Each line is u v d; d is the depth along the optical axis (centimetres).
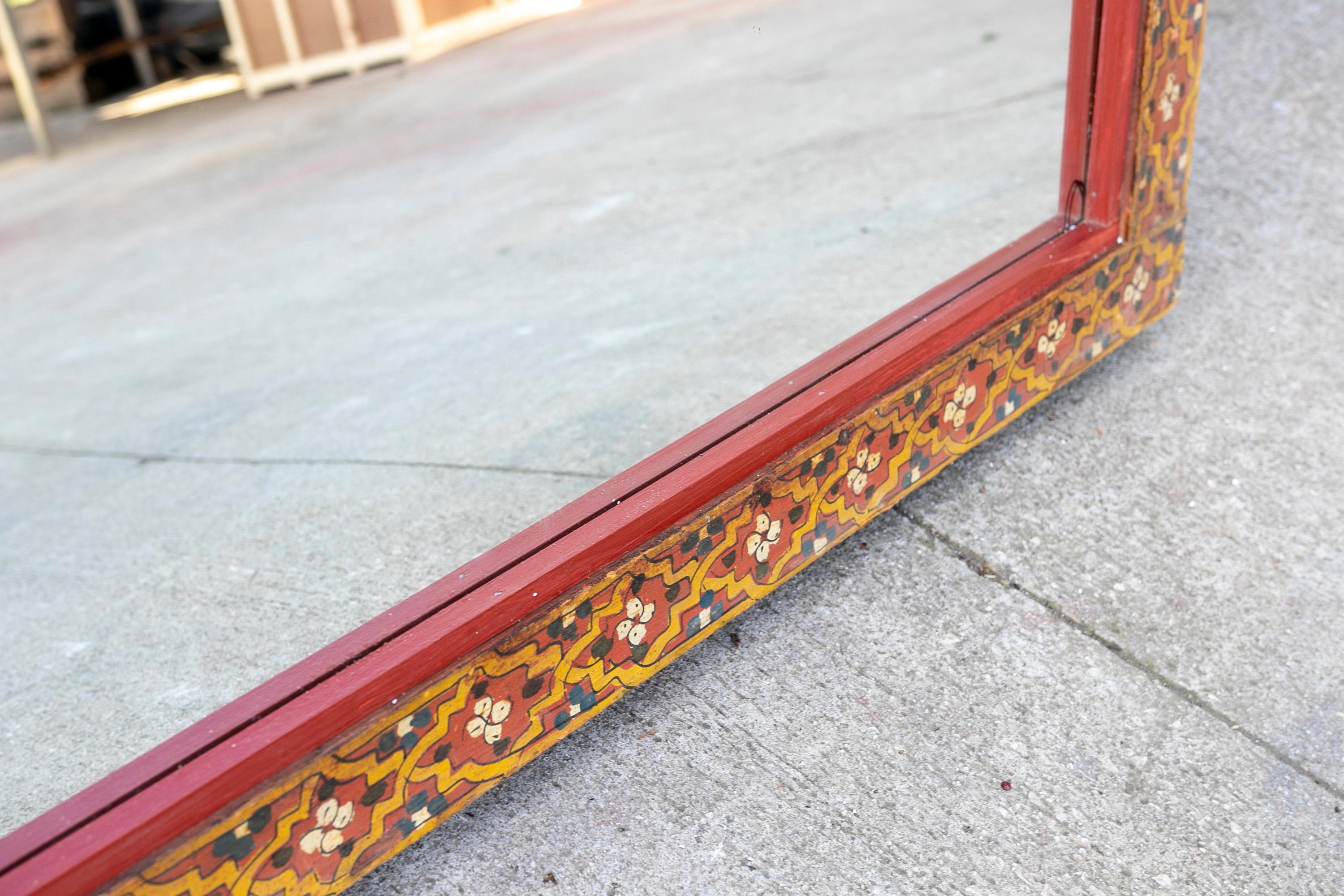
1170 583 200
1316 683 179
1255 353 252
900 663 189
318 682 137
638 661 169
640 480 168
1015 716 178
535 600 152
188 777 125
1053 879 153
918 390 194
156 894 123
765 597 205
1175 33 210
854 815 164
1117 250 225
